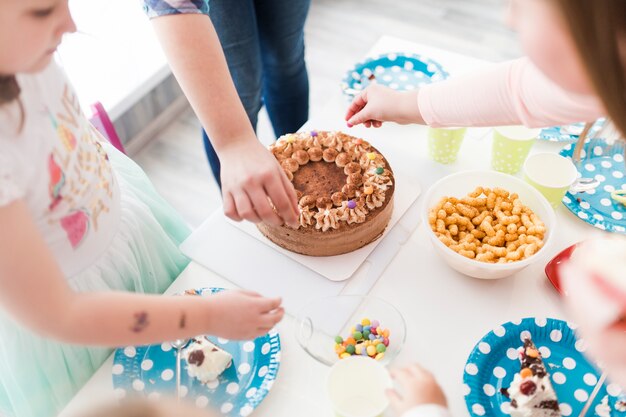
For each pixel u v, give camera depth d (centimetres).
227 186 89
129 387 82
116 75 208
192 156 219
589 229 101
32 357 90
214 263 98
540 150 114
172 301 70
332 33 266
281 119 169
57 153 77
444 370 83
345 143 109
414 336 87
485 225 95
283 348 87
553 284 91
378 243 100
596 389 77
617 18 52
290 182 99
